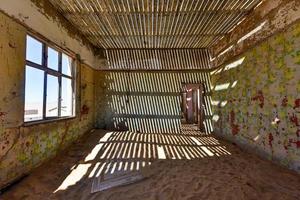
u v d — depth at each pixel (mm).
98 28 6340
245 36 5613
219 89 7688
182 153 5391
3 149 3014
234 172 3941
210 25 6117
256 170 4008
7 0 3082
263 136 4754
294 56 3705
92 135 7281
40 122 4117
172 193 3078
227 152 5465
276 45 4234
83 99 7148
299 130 3586
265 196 2941
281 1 4055
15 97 3299
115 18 5562
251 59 5309
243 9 5094
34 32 3875
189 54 8680
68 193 3092
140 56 8680
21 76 3451
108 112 8602
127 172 3979
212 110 8500
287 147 3908
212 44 8117
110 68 8656
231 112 6625
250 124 5383
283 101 4020
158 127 8586
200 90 8688
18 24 3379
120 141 6625
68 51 5746
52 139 4684
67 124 5633
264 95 4703
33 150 3850
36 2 3982
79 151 5395
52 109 7793
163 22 5875
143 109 8602
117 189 3227
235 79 6316
